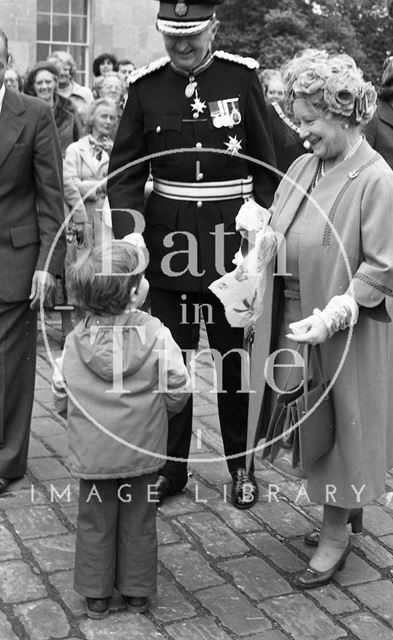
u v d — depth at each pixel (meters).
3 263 3.84
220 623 2.99
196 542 3.53
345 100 2.90
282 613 3.06
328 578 3.23
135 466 2.91
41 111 3.84
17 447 3.97
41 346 6.28
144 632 2.93
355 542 3.57
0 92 3.77
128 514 2.98
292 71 2.96
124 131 3.73
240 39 25.23
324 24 26.55
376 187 2.94
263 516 3.76
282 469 3.26
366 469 3.09
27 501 3.82
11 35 12.92
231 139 3.63
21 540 3.48
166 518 3.72
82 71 13.73
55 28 13.50
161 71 3.69
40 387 5.36
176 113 3.62
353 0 29.06
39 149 3.83
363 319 3.04
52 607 3.05
